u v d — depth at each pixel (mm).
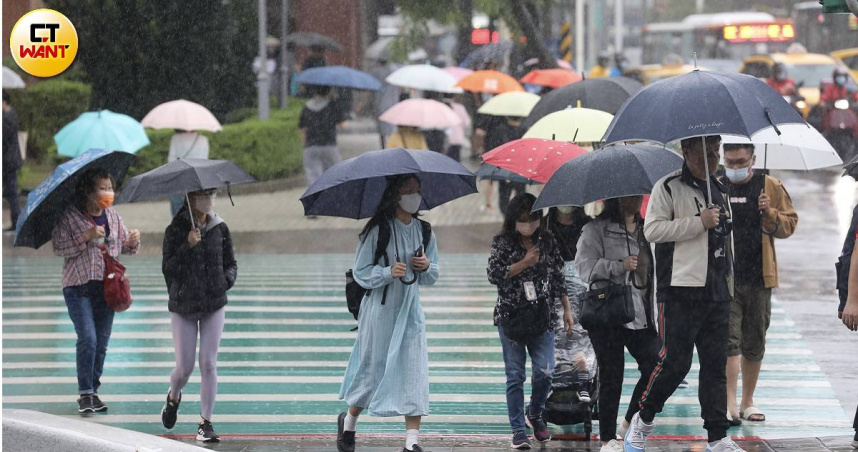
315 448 24859
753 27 134750
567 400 25625
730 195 25891
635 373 32250
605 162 22844
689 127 19906
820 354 34031
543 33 91938
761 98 20469
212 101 84750
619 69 98500
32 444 21641
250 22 88188
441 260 52375
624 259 23484
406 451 22828
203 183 24828
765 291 26594
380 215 23031
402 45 81250
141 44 81062
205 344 25688
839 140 83125
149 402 29875
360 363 23219
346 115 68562
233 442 25734
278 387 31312
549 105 32969
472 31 92125
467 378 32000
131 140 44938
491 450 24625
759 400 29188
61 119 80875
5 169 57906
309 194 22328
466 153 94312
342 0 145500
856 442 23266
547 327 24188
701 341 21875
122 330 38469
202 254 25500
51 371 33219
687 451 24141
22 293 45344
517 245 24125
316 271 50062
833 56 107125
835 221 61000
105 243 28078
